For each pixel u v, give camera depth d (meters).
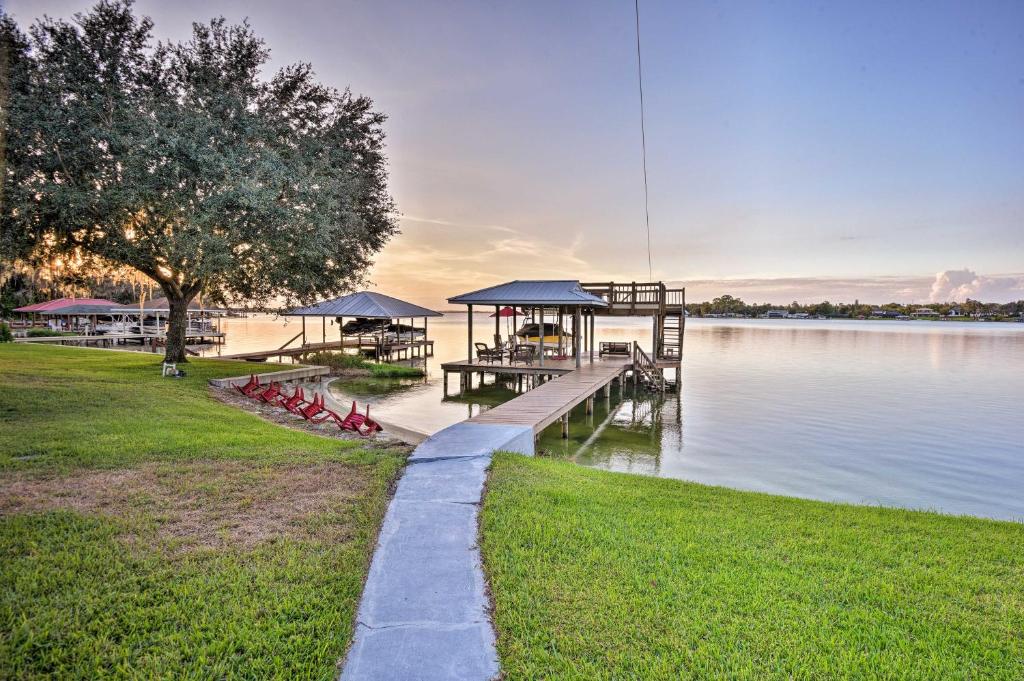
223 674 3.13
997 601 4.16
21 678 3.03
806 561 4.77
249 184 13.02
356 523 5.28
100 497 5.75
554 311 34.44
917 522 6.09
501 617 3.68
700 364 33.91
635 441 14.20
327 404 17.61
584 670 3.19
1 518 5.09
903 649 3.47
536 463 7.99
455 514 5.56
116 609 3.70
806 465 11.91
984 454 12.92
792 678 3.16
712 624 3.69
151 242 13.76
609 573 4.36
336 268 17.31
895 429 15.70
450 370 22.16
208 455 7.54
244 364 21.09
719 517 5.92
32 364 17.28
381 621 3.62
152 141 12.45
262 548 4.66
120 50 13.93
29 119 11.61
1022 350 45.22
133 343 41.53
